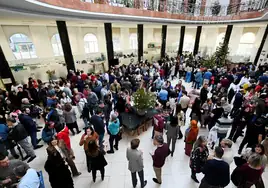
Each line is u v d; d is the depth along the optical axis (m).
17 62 8.89
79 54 12.00
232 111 5.87
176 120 3.75
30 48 10.70
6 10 4.55
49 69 9.89
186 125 5.57
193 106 5.21
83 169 3.84
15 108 5.36
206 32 17.89
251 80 6.89
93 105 5.39
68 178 2.77
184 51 18.50
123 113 5.38
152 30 18.50
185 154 4.23
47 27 11.12
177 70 11.41
